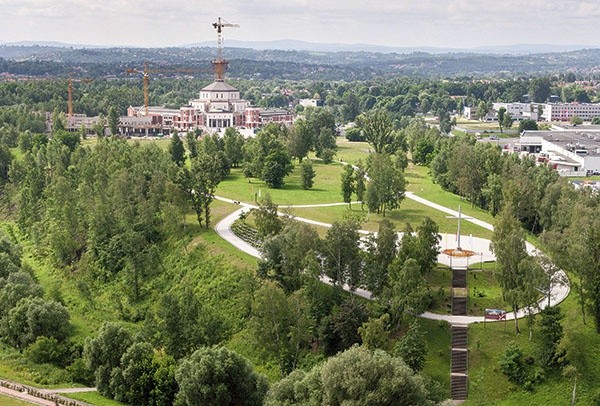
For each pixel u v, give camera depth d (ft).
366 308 615.98
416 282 597.93
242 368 522.88
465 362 581.94
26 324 652.48
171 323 610.24
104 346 570.87
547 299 649.20
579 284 655.76
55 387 562.25
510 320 623.36
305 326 595.47
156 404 536.01
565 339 558.15
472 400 548.31
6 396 515.50
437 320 625.82
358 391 438.81
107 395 552.41
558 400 543.80
